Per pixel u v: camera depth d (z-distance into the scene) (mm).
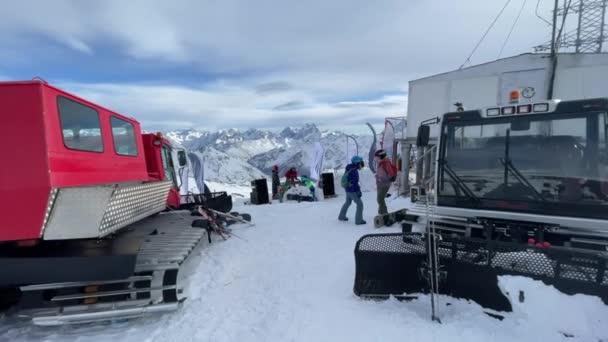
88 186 3084
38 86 2828
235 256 5543
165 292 3406
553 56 9703
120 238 3555
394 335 2912
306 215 9586
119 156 4598
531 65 10039
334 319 3279
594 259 2742
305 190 14086
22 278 2916
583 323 2719
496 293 3113
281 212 10352
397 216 7406
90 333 3217
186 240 4504
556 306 2832
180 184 9188
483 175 4137
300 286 4227
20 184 2768
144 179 5574
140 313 3273
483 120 4152
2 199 2752
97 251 3090
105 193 2975
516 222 3963
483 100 10812
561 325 2779
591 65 9336
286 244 6270
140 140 5516
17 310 3533
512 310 3020
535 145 3820
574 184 3570
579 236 3625
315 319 3320
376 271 3660
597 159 3461
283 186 15445
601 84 9242
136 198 3998
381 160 7910
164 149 8125
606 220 3385
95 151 3848
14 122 2777
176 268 3521
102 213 2965
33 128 2809
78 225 2906
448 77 11422
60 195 2863
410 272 3535
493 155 4062
